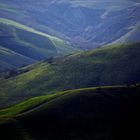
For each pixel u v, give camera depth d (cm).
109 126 17138
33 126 16262
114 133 16812
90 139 16162
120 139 16550
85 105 18312
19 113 18225
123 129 17075
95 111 17988
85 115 17600
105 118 17600
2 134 15250
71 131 16425
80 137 16162
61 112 17612
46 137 15675
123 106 18525
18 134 15375
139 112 18212
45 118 16975
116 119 17650
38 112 17425
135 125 17425
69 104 18312
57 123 16775
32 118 16850
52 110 17700
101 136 16450
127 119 17712
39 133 15838
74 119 17200
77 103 18400
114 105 18525
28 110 18375
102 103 18562
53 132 16112
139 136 16875
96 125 17088
